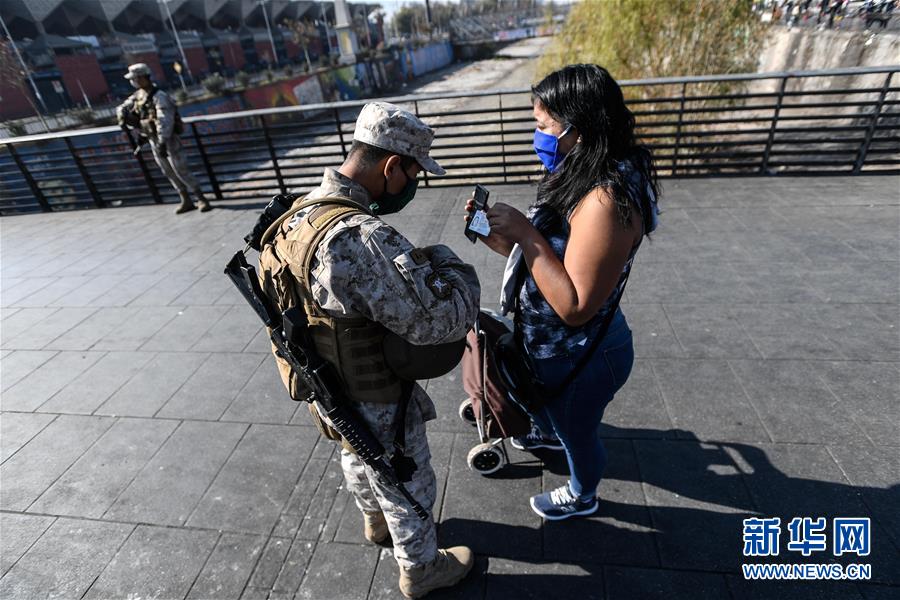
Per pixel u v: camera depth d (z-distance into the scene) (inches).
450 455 97.6
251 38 2091.5
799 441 93.4
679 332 127.3
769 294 140.0
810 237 170.4
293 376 58.3
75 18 1370.6
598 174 50.3
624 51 321.4
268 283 54.4
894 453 89.4
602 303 52.8
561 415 66.7
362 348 51.2
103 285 186.2
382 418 57.3
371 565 78.8
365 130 50.0
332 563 79.7
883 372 108.2
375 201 54.4
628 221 50.0
